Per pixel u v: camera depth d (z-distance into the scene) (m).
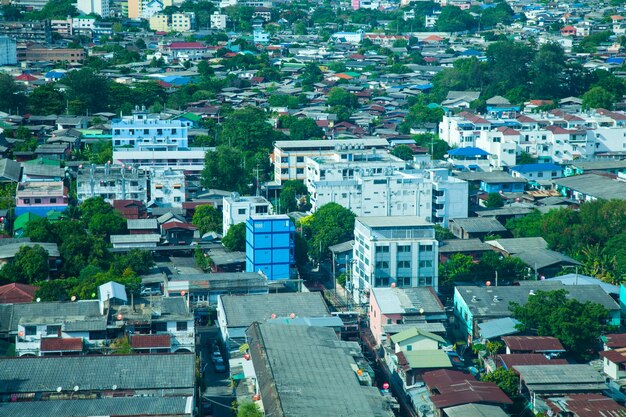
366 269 171.12
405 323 151.12
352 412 118.31
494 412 120.38
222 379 140.25
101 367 128.62
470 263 180.00
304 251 191.38
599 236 193.25
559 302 148.75
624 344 142.25
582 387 128.75
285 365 129.50
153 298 153.38
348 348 138.25
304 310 154.00
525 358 137.25
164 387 125.44
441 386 127.75
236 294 165.12
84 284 160.50
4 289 161.50
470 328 152.88
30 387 124.31
